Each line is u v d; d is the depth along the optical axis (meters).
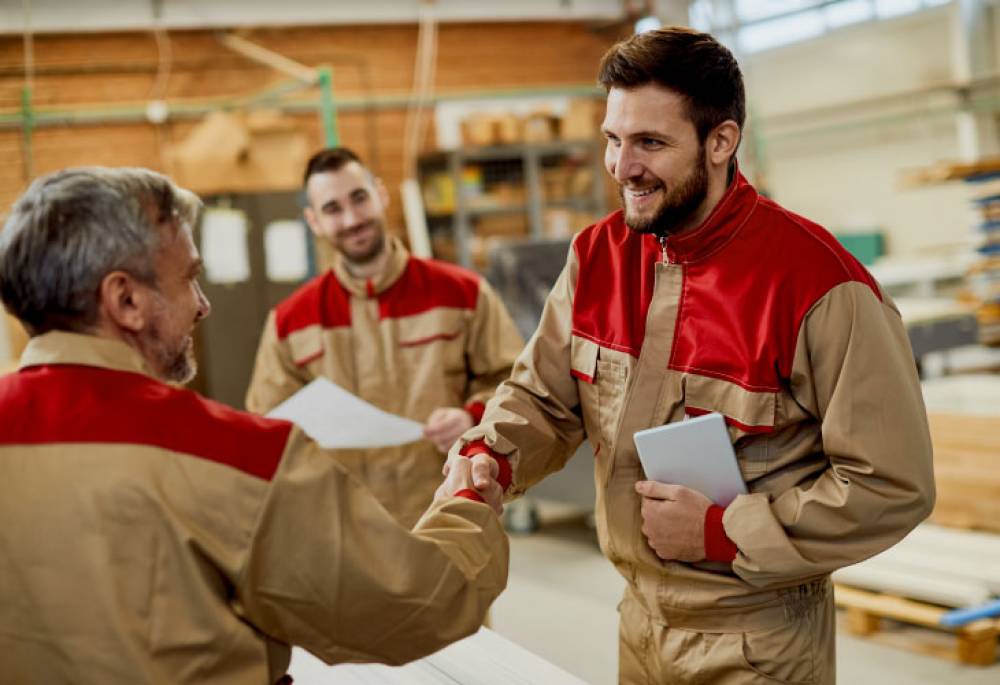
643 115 1.42
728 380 1.50
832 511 1.41
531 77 10.35
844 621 3.82
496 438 1.63
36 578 1.03
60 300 1.10
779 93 13.82
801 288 1.45
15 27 8.23
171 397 1.09
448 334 2.57
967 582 3.41
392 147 9.80
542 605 4.30
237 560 1.06
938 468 3.74
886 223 12.84
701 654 1.57
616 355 1.61
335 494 1.10
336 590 1.09
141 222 1.12
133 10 8.62
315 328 2.60
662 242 1.55
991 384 5.34
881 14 12.52
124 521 1.03
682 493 1.49
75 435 1.05
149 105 8.46
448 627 1.15
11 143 8.27
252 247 6.50
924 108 12.23
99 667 1.02
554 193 9.68
